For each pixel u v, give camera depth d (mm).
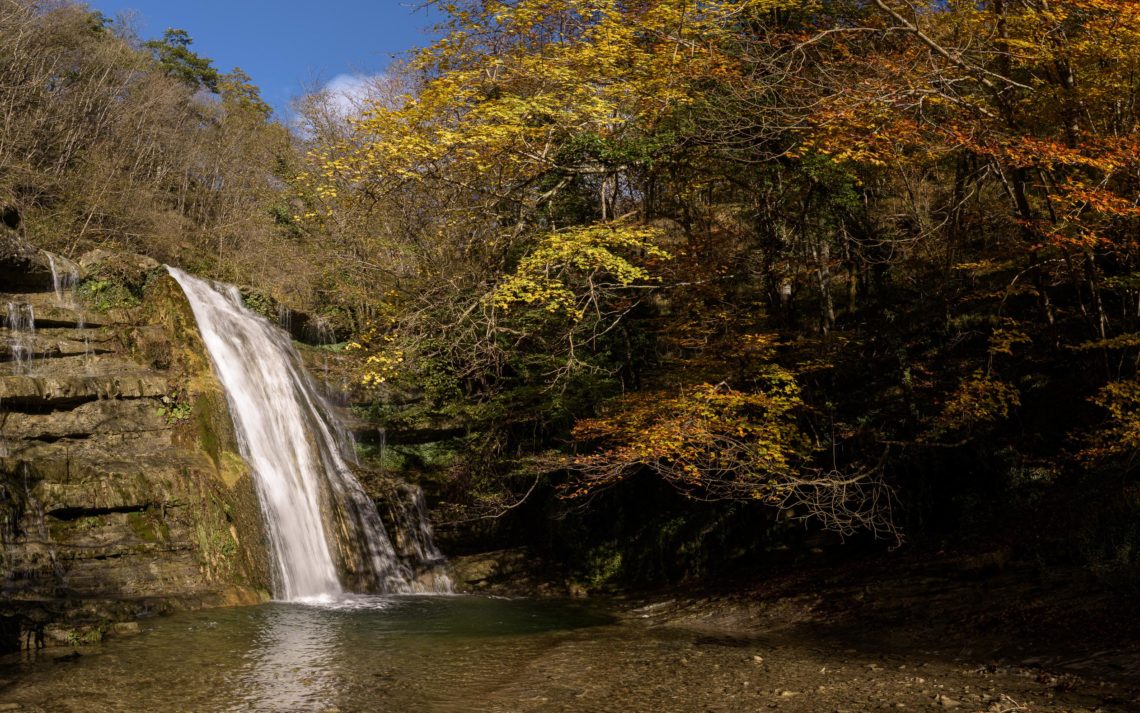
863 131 13422
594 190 18359
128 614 11500
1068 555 11812
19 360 15836
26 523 12453
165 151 36688
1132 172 11812
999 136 12336
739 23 15961
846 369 19609
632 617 14430
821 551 17047
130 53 40031
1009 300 19594
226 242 31203
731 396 14367
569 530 20781
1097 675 7434
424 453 22969
